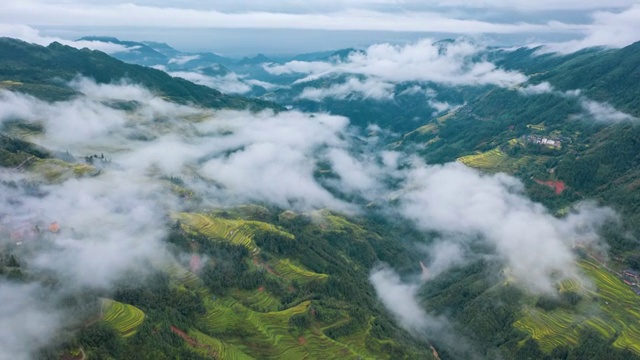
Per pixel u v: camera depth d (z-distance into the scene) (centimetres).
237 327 17438
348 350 17562
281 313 18738
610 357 18400
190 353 14675
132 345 13638
